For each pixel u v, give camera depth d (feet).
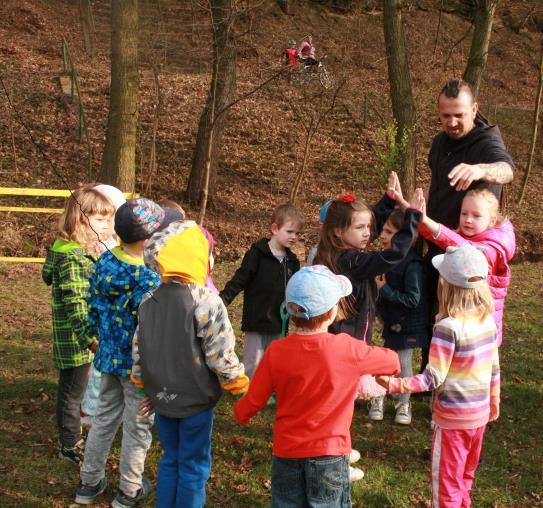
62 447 14.02
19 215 45.62
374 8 95.91
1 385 18.37
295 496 10.33
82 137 56.08
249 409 10.69
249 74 75.97
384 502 12.75
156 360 11.05
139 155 57.41
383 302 15.98
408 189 48.26
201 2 47.34
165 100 64.75
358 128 67.72
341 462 10.15
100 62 73.77
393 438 15.48
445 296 11.40
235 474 13.76
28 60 70.23
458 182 14.47
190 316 10.98
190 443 11.21
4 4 80.12
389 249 12.50
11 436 15.29
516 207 57.67
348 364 10.19
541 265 39.17
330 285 10.34
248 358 16.85
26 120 57.06
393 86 47.88
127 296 11.85
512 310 27.68
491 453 14.76
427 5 95.96
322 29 90.94
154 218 11.99
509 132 73.46
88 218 12.64
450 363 11.12
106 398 12.39
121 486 12.26
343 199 13.32
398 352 16.16
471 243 13.02
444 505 11.40
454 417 11.23
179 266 10.98
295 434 10.18
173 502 11.30
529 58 94.84
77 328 12.82
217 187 56.24
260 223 51.70
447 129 14.56
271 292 16.46
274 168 60.39
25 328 24.34
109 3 84.17
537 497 12.99
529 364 20.65
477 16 48.60
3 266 36.88
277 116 67.46
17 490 12.99
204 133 52.08
